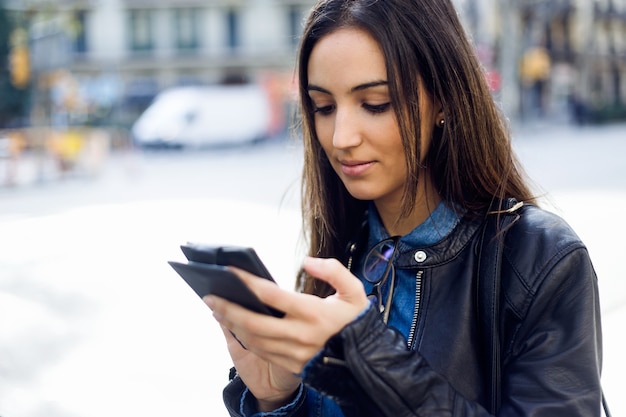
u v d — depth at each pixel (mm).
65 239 8891
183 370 4297
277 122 31750
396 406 1044
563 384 1106
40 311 5660
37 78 21266
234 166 21250
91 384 4141
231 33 40344
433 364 1214
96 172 18344
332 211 1520
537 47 43031
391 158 1245
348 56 1208
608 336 4270
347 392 1051
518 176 1330
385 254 1344
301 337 1021
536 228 1220
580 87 45250
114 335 5004
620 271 5734
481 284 1233
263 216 9820
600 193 10828
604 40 54250
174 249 7922
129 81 40844
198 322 5211
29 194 14898
